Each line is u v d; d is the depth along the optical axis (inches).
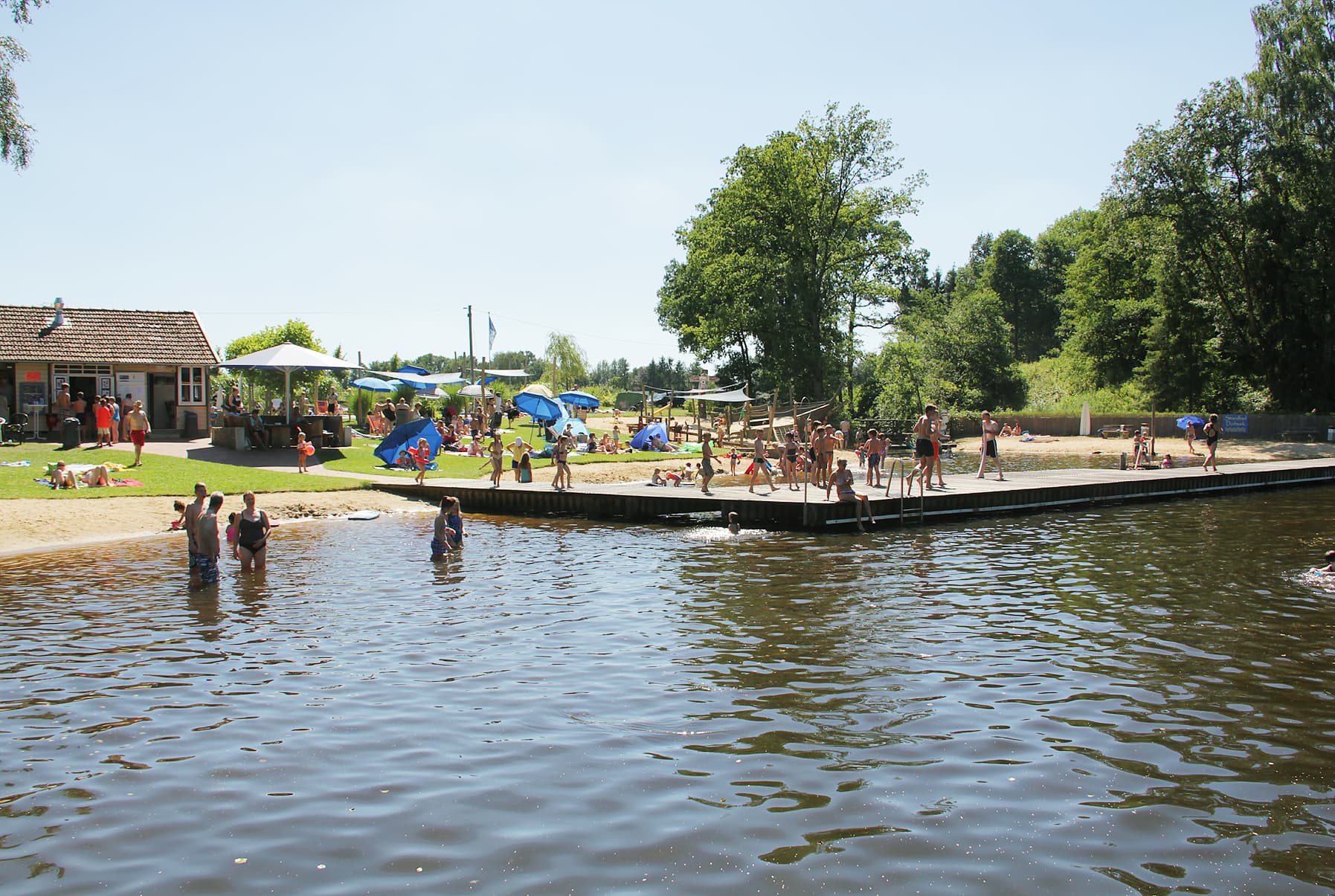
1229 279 2196.1
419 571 695.1
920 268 2576.3
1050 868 249.1
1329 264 1978.3
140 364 1467.8
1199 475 1250.0
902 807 287.1
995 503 1022.4
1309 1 1968.5
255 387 2596.0
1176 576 656.4
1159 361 2367.1
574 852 258.4
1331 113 1935.3
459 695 398.3
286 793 299.0
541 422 1814.7
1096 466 1665.8
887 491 980.6
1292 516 1010.1
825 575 671.8
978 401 2716.5
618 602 583.5
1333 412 2080.5
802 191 2282.2
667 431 1983.3
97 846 263.0
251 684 413.7
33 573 678.5
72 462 1139.3
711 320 2652.6
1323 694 395.2
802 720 366.0
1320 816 280.7
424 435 1337.4
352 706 383.6
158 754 331.9
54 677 422.3
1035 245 4434.1
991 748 335.6
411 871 248.1
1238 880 244.1
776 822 276.7
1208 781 306.0
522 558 754.2
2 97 893.2
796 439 1170.6
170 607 569.6
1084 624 517.7
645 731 354.0
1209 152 2074.3
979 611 550.9
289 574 681.6
